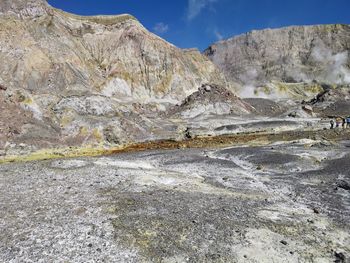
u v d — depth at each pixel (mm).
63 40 115562
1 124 48781
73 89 100188
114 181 30156
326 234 18984
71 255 16734
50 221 20781
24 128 51125
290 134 64250
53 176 32031
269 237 18453
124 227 19828
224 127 73062
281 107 140000
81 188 27875
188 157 44062
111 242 18078
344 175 29906
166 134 69562
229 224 20094
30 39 103812
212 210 22422
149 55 135750
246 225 20000
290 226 19953
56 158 45344
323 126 73062
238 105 106625
